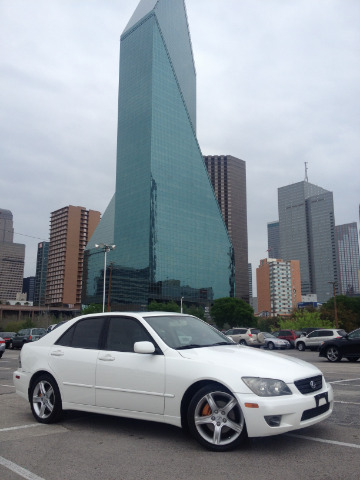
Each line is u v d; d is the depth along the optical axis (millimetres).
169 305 99375
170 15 143625
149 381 5418
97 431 5852
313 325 64188
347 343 17859
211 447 4906
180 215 132625
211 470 4297
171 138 133750
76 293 193000
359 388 9781
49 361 6477
